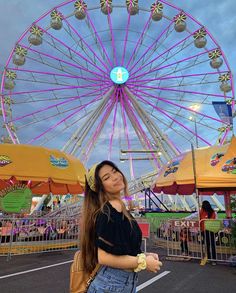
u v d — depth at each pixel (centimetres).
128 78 2833
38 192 1545
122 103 2962
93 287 181
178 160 1134
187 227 927
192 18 2767
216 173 916
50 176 1015
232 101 2620
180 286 576
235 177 887
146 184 2348
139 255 180
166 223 1129
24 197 954
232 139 939
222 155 952
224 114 1238
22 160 1003
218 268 745
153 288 561
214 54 2716
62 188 1556
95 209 192
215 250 812
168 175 1130
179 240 950
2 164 977
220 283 598
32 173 992
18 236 955
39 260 843
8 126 2567
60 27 2752
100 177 197
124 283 178
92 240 188
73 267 198
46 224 1022
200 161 1004
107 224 176
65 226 1073
